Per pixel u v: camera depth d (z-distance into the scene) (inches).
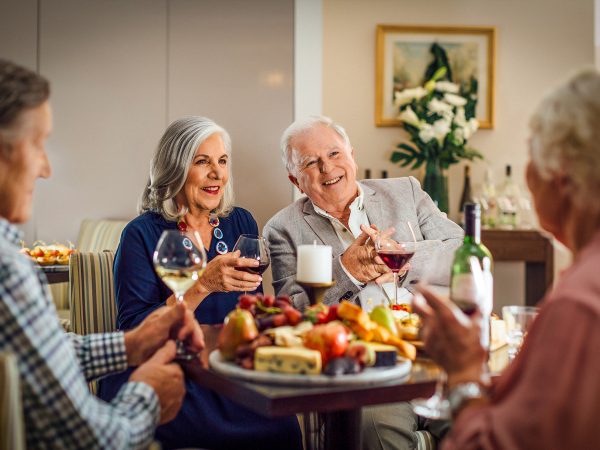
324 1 190.5
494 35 194.2
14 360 43.2
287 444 83.0
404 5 192.5
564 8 198.2
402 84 192.4
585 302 38.3
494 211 188.5
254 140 185.8
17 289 45.3
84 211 183.0
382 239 75.0
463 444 41.8
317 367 51.1
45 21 179.9
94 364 61.0
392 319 59.7
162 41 183.0
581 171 41.7
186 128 94.5
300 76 186.1
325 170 103.1
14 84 48.7
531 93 198.1
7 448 42.4
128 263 89.3
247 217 101.4
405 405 84.4
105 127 182.7
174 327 62.3
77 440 47.4
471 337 46.3
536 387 38.8
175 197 95.3
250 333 55.5
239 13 184.4
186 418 80.1
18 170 49.3
